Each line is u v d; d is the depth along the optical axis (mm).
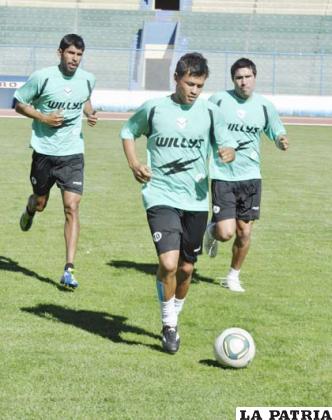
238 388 10414
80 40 16062
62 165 16359
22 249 19500
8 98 77688
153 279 16844
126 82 88625
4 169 35219
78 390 10172
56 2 100438
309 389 10461
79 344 12148
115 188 30672
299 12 99812
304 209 26984
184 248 12453
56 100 16203
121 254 19328
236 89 16062
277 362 11562
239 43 94562
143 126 12258
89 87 16500
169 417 9383
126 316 13922
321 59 87562
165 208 12102
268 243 21219
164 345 11852
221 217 15797
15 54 90875
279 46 94375
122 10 97562
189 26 96188
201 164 12266
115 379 10609
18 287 15781
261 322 13758
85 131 58375
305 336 12938
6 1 100312
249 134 16016
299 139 56750
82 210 25609
